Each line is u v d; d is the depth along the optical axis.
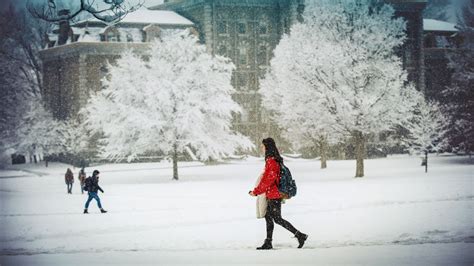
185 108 60.88
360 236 17.08
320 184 43.31
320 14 63.75
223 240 17.11
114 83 63.16
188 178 60.97
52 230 20.84
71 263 14.19
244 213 24.61
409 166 68.81
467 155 84.81
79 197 39.78
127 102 62.34
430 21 116.69
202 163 91.00
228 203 30.23
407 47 108.56
